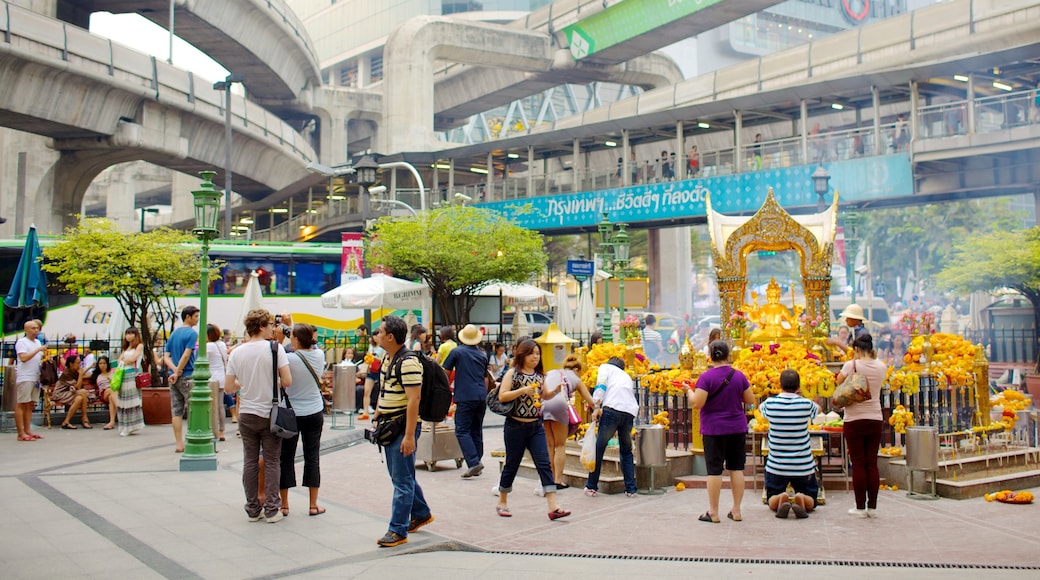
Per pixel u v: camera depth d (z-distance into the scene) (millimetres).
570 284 53875
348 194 53562
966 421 11703
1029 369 23109
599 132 39094
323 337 28078
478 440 12039
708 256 81062
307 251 29625
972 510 9398
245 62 57094
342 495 10484
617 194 37312
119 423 15758
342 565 7363
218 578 6910
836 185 30688
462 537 8461
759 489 10695
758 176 32719
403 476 8031
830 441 11023
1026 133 25844
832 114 36969
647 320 38875
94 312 25531
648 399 12102
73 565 7160
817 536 8414
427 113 52781
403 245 25750
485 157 45281
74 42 35250
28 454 13375
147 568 7121
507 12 92562
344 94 70812
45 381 16969
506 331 32750
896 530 8594
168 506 9523
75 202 46156
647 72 61062
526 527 8914
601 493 10648
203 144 47000
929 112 29031
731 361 12312
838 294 53156
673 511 9641
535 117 96625
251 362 8766
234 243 29062
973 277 25344
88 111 38562
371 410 19859
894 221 64062
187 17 48688
